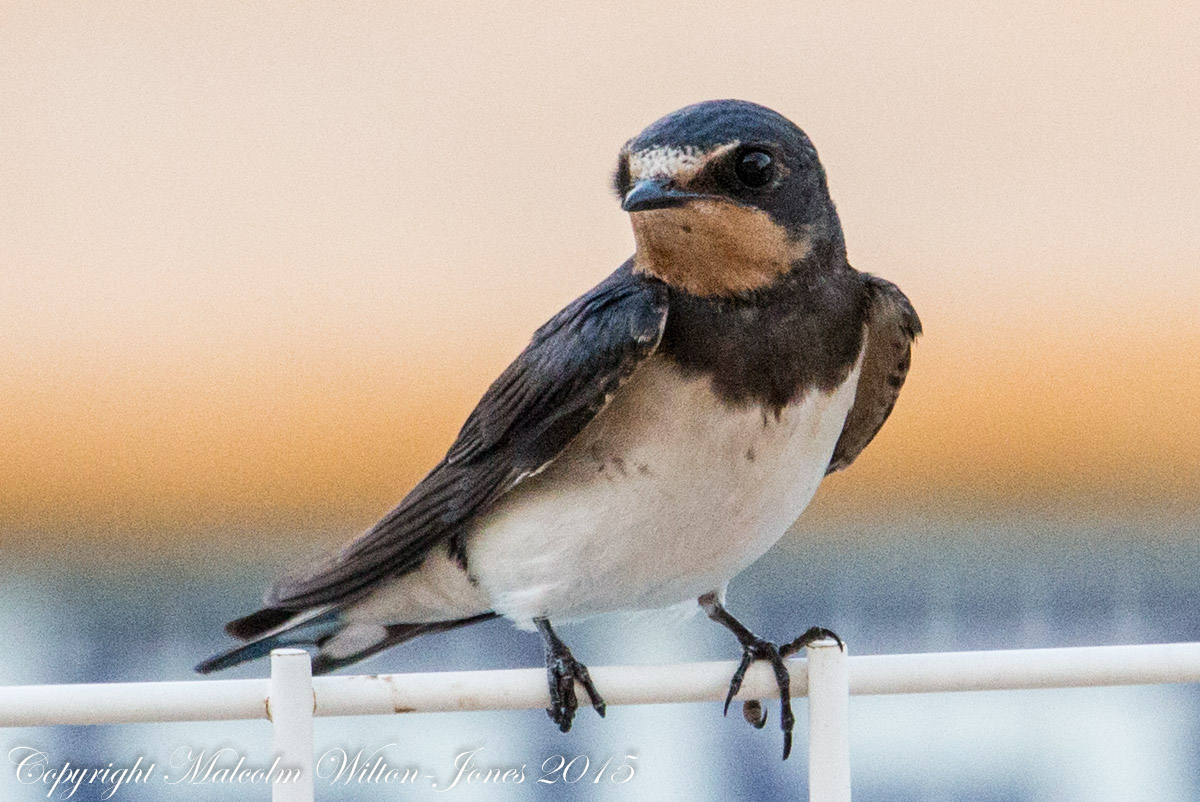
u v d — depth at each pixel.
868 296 2.99
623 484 2.98
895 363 3.00
